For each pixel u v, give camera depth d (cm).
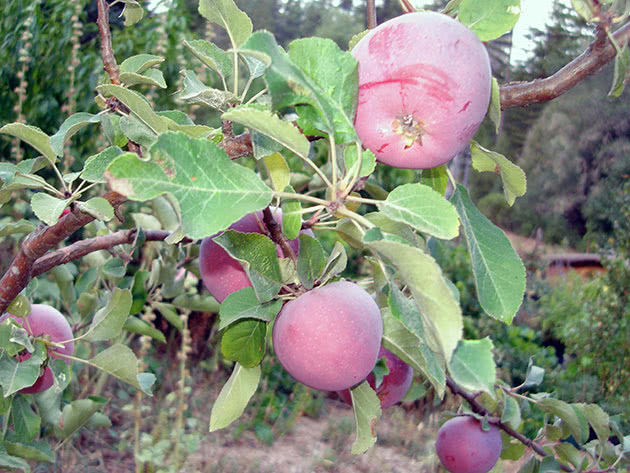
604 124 2138
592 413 233
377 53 98
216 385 618
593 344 750
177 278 312
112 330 183
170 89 612
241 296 127
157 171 85
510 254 111
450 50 95
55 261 170
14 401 202
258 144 113
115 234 185
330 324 121
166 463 464
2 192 146
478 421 245
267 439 575
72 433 248
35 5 599
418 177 135
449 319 82
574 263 1475
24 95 571
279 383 695
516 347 709
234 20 126
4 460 203
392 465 552
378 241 83
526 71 2028
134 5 151
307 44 96
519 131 2622
